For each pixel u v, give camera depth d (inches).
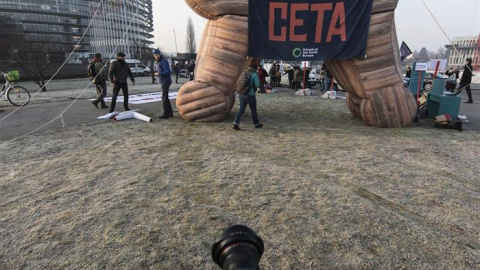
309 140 235.6
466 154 201.8
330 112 364.8
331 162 184.9
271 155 197.8
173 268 92.8
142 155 195.5
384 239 106.6
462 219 119.9
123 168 172.9
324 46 260.1
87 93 564.1
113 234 109.4
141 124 285.0
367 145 222.2
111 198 136.5
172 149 208.4
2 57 923.4
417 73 358.3
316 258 97.0
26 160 185.8
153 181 155.1
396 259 96.1
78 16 3299.7
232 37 263.6
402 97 268.5
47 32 3107.8
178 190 144.8
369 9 248.8
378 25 255.0
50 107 385.1
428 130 270.1
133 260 96.0
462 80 446.3
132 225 115.1
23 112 348.2
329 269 92.0
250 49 265.6
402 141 232.7
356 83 270.8
